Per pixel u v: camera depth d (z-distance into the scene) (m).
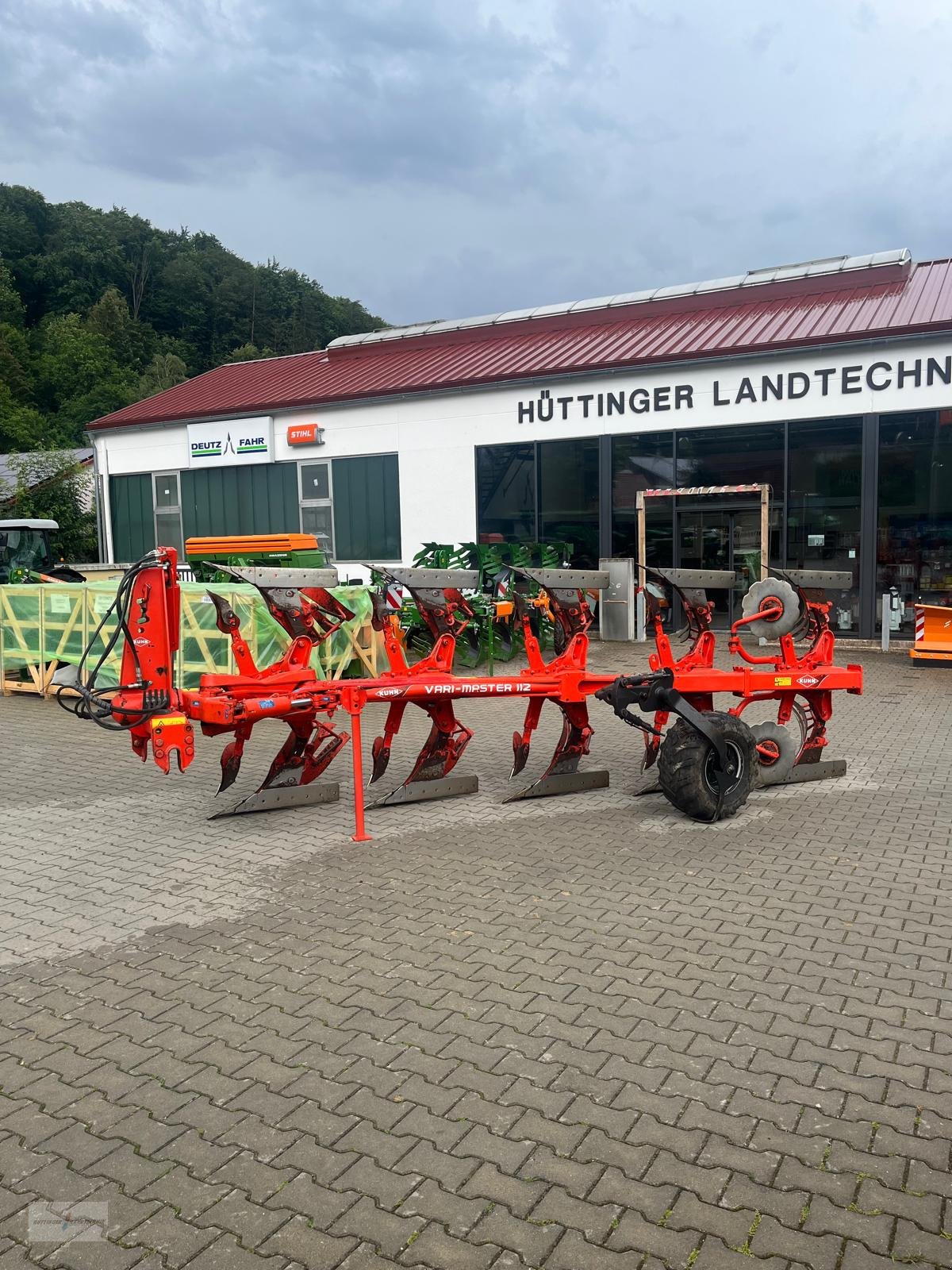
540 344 20.67
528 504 18.66
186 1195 2.91
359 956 4.52
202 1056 3.68
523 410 18.48
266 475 21.80
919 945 4.57
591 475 17.97
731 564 16.81
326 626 6.98
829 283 19.17
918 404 15.09
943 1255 2.63
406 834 6.43
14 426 52.44
